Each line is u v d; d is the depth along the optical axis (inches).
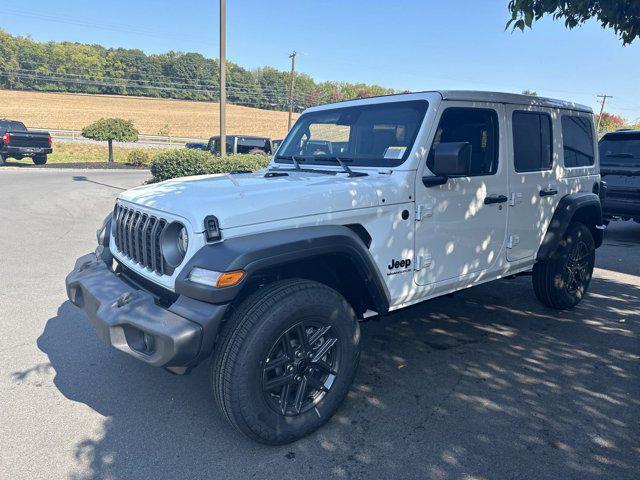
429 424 121.3
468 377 145.6
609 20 185.5
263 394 106.8
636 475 103.5
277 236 105.9
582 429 119.7
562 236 182.7
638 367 152.5
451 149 118.6
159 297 113.1
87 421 121.7
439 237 139.2
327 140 157.8
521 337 175.2
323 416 116.5
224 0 587.2
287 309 105.4
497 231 156.7
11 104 3088.1
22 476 101.7
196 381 142.3
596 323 188.7
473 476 103.0
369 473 103.8
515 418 124.1
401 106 141.3
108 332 107.2
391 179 129.6
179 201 110.8
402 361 155.9
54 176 762.2
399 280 131.3
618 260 293.1
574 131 191.0
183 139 2222.0
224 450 111.3
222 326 112.0
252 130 2765.7
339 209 117.2
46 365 150.3
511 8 179.8
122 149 1568.7
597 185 205.2
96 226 371.9
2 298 207.9
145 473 103.4
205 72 4389.8
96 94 4215.1
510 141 157.9
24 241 316.2
